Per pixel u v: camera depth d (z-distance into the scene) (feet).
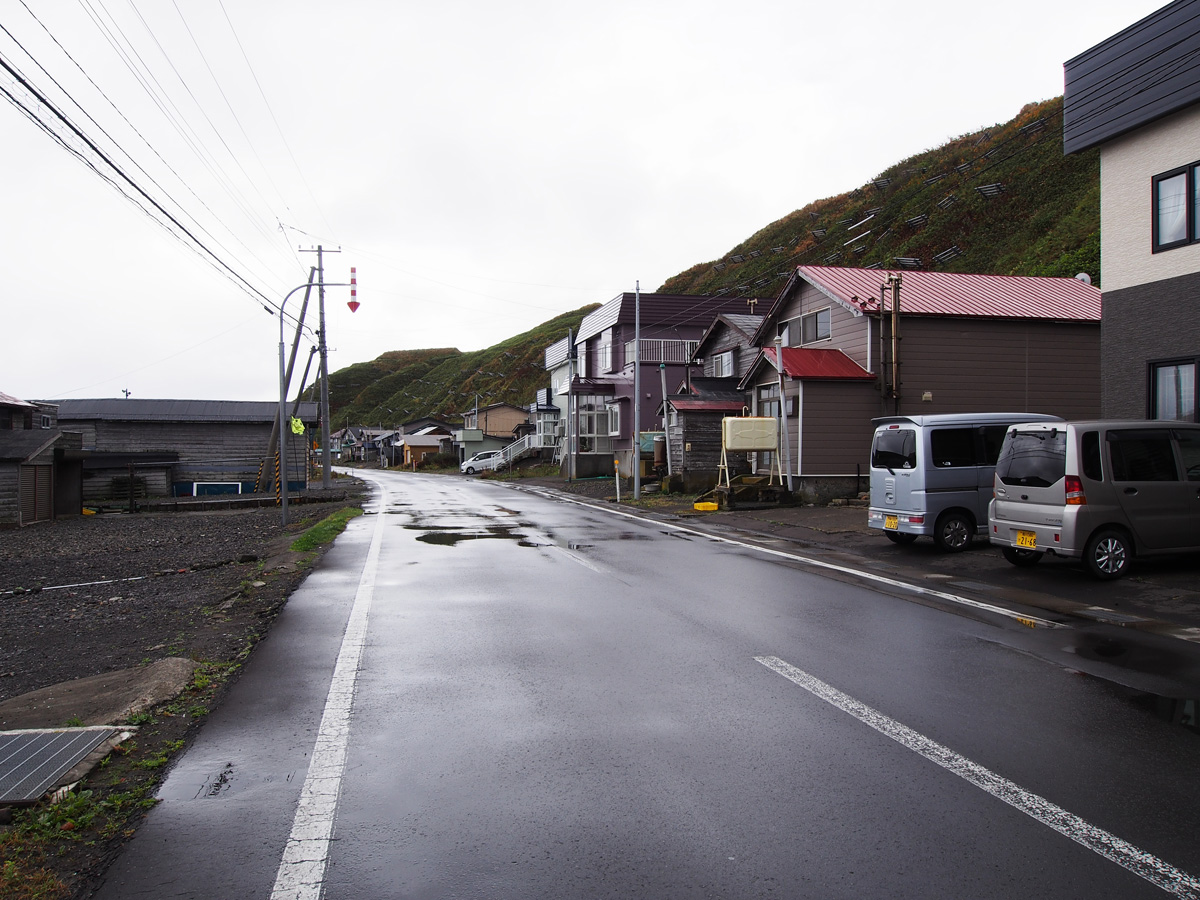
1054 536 28.04
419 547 43.14
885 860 9.82
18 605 28.68
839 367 63.00
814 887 9.21
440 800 11.63
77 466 81.41
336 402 481.05
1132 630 22.18
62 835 10.61
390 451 284.20
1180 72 34.27
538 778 12.39
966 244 121.29
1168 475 28.81
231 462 122.21
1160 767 12.73
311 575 33.68
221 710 15.84
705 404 79.71
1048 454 28.66
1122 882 9.32
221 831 10.74
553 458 160.15
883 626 22.91
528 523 57.36
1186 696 16.40
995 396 63.36
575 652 20.16
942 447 36.68
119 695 16.43
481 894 9.12
